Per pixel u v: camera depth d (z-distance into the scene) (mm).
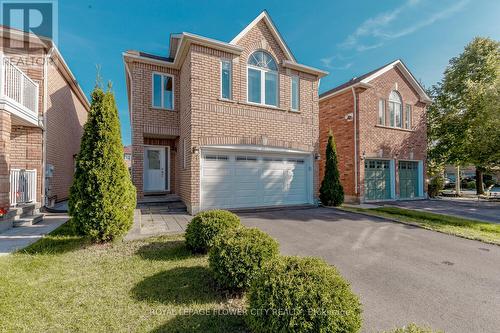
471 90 16453
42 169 8836
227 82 9547
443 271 4367
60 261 4277
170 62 10836
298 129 10906
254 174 10008
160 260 4410
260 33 10234
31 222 6957
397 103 15188
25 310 2854
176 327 2641
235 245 3461
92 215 4918
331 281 2426
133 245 5148
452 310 3182
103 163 5051
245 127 9680
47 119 9352
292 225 7375
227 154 9469
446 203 13805
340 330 2197
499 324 2904
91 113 5164
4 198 6473
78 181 4965
